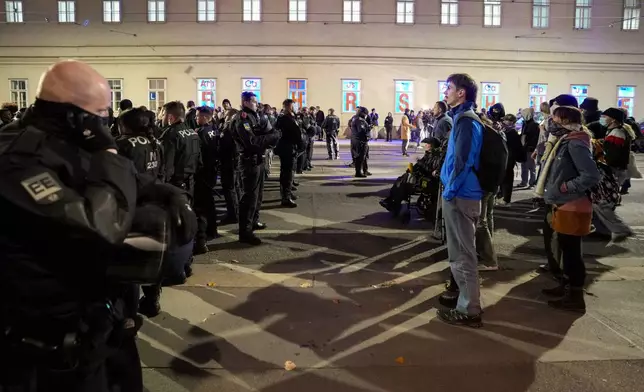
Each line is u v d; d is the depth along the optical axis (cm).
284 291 506
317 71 3094
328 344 394
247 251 650
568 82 3180
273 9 3042
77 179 171
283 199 954
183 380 341
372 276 557
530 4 3111
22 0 3033
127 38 3053
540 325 431
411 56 3098
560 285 500
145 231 185
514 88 3156
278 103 3102
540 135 1171
